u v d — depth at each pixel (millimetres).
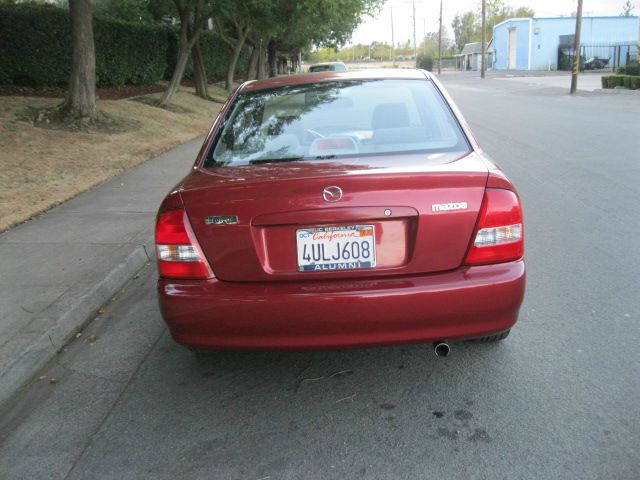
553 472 2531
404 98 3740
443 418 2969
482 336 2955
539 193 7703
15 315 4125
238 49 28859
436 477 2535
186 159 11055
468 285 2807
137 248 5617
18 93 16172
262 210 2822
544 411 2982
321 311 2783
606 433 2779
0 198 7648
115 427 3029
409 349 3727
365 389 3285
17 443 2928
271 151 3422
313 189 2807
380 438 2832
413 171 2881
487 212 2855
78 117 12875
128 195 8094
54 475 2672
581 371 3354
